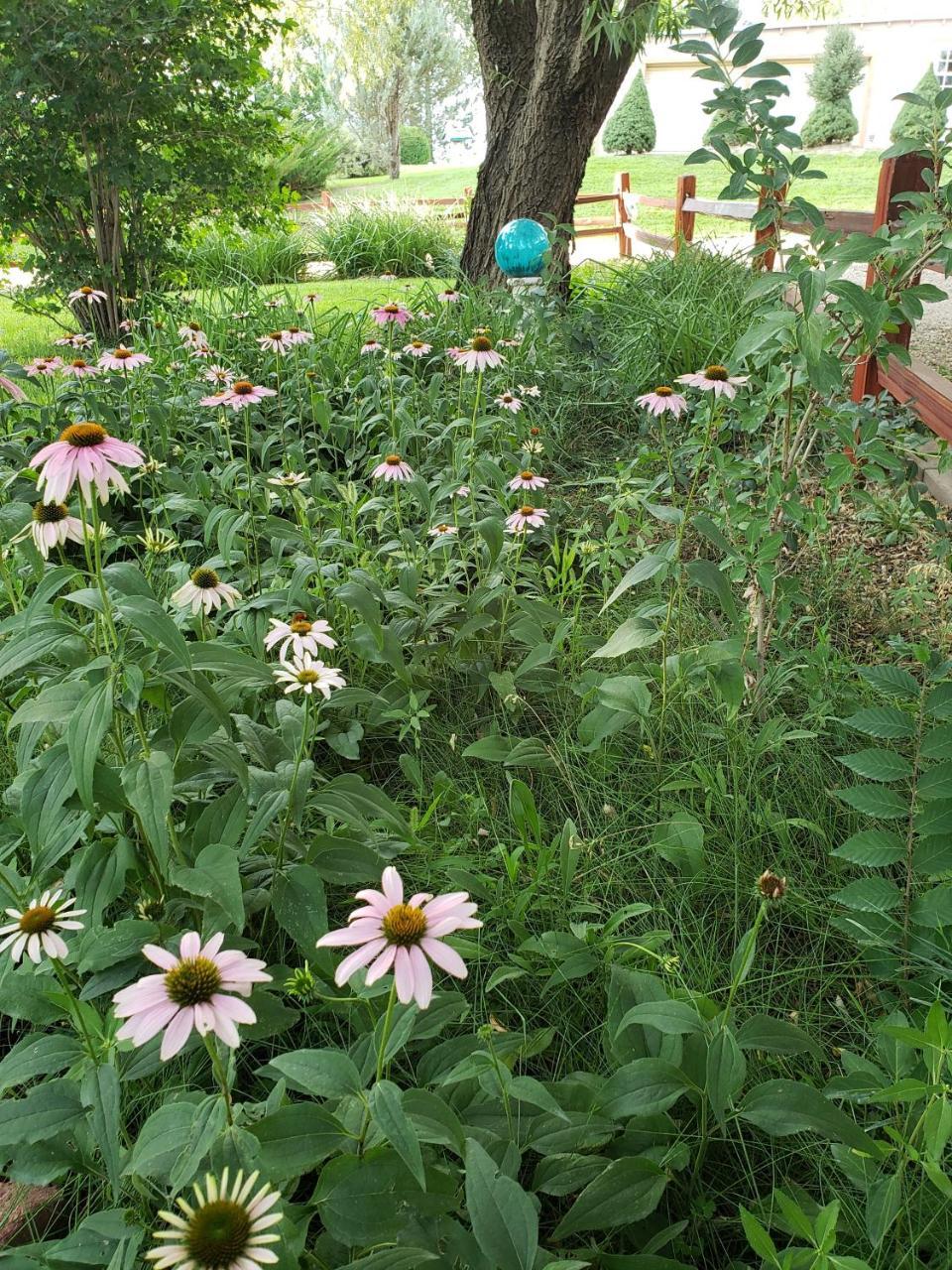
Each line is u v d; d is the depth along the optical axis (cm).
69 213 699
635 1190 135
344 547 329
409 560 322
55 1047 140
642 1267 128
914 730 182
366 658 260
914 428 407
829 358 221
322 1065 117
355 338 556
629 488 401
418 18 2711
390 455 326
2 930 130
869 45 2561
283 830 178
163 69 662
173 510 359
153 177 658
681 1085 140
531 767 250
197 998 102
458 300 623
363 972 155
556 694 286
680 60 2636
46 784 150
